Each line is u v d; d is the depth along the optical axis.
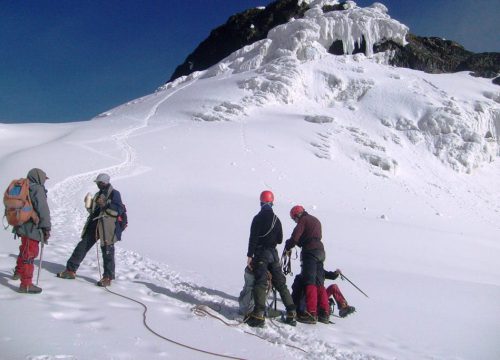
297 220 6.57
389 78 52.16
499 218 32.34
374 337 5.71
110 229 6.30
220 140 33.41
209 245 11.06
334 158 34.06
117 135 33.34
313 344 5.17
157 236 11.60
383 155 36.19
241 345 4.82
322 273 6.36
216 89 47.47
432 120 43.53
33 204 5.39
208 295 6.66
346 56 55.78
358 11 61.31
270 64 51.56
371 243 15.01
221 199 19.69
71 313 4.89
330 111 45.94
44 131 38.19
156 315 5.30
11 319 4.41
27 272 5.33
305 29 55.97
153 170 24.53
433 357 5.16
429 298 7.89
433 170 38.97
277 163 30.14
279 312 6.12
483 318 6.92
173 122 40.22
